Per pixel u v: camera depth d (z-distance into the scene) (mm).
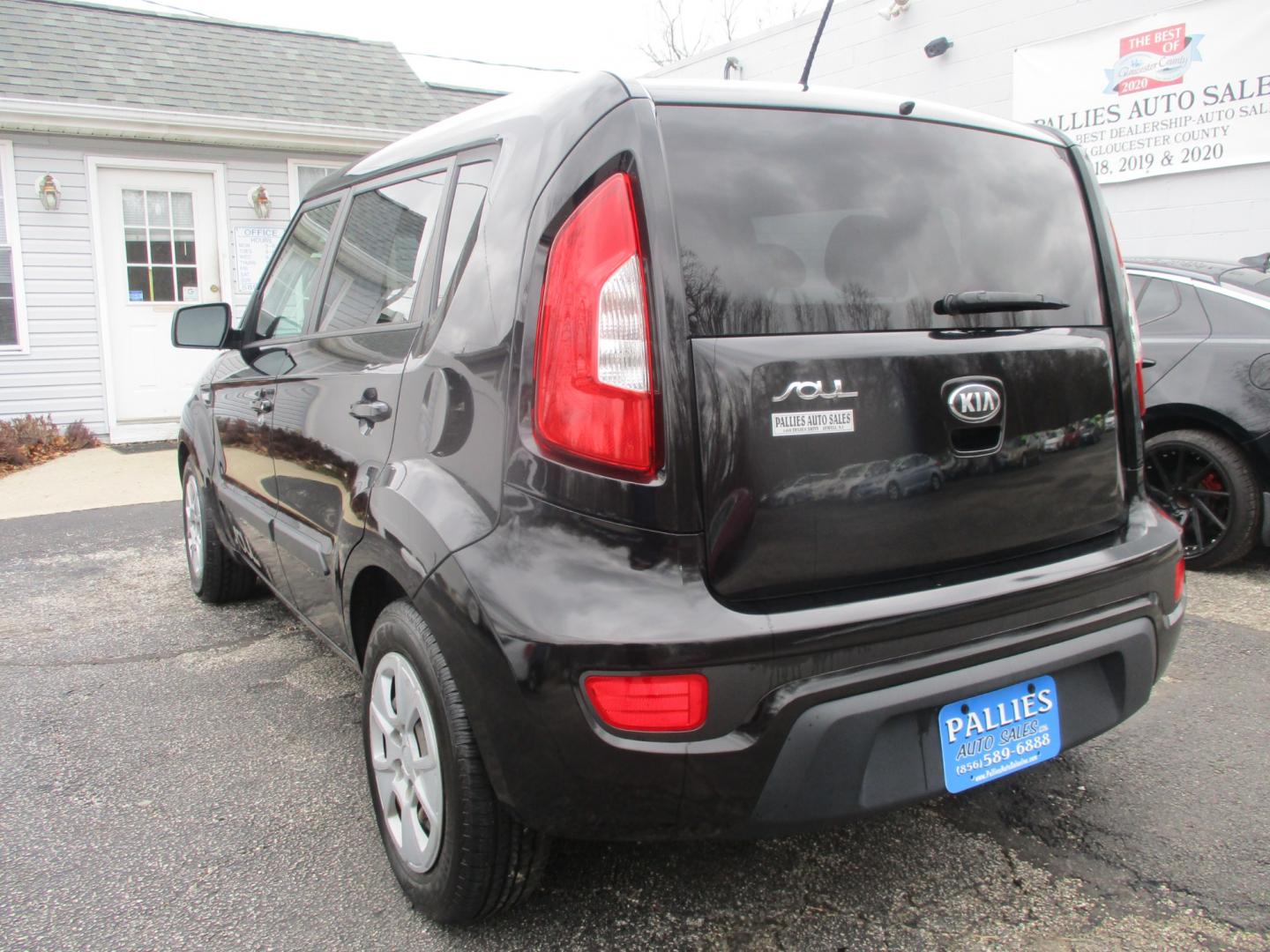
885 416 1820
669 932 2086
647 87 1831
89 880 2311
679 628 1631
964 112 2174
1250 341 4262
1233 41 6414
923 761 1829
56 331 9164
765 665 1665
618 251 1707
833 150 1928
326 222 3070
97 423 9445
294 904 2203
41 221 8984
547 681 1656
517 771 1751
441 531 1871
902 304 1896
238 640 3992
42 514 6539
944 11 8031
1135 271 4762
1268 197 6422
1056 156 2271
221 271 9875
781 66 9531
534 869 1977
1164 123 6836
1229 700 3178
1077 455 2094
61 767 2891
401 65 11602
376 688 2229
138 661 3764
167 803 2674
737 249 1763
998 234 2080
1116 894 2189
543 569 1711
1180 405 4383
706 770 1658
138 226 9469
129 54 9852
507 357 1844
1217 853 2336
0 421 8688
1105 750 2863
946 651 1818
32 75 9008
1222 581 4406
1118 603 2068
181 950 2045
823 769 1708
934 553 1884
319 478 2615
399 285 2412
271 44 10938
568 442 1721
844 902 2182
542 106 2033
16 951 2045
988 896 2193
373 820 2580
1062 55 7328
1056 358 2061
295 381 2859
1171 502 4570
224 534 3906
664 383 1678
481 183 2141
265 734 3107
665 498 1673
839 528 1780
